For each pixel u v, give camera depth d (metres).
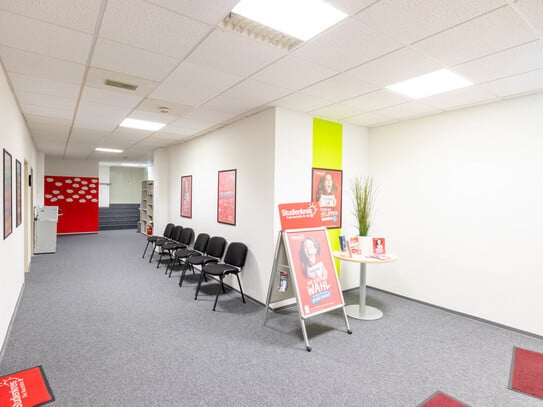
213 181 5.21
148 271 5.67
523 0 1.73
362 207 4.04
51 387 2.26
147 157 9.33
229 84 3.11
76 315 3.58
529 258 3.24
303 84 3.08
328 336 3.17
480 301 3.59
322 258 3.34
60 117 4.49
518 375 2.51
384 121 4.46
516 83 2.96
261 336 3.15
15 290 3.62
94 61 2.61
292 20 2.01
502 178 3.43
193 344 2.95
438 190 3.98
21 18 1.97
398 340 3.10
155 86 3.19
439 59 2.49
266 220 3.96
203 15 1.94
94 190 10.70
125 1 1.79
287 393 2.24
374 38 2.19
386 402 2.16
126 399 2.14
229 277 4.70
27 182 5.53
